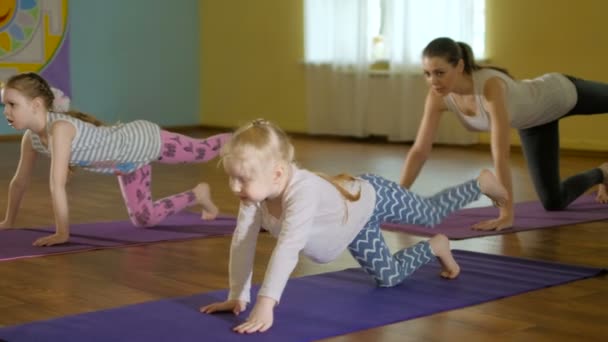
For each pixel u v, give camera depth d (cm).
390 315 214
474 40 732
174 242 321
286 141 198
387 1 779
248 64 930
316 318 210
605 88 382
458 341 196
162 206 347
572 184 389
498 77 341
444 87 334
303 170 212
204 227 351
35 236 329
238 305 214
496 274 260
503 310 222
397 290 240
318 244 220
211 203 365
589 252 302
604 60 652
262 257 293
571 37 670
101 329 200
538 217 371
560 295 238
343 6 813
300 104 881
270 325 199
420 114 769
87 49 880
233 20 939
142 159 334
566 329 206
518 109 349
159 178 538
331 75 836
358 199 227
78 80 876
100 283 255
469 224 354
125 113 919
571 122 678
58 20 850
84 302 233
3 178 538
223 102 962
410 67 768
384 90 802
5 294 241
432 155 679
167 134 341
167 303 226
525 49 700
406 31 762
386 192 240
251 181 193
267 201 211
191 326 203
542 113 360
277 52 898
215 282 257
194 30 974
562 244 316
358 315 214
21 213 393
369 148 746
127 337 193
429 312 218
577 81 376
